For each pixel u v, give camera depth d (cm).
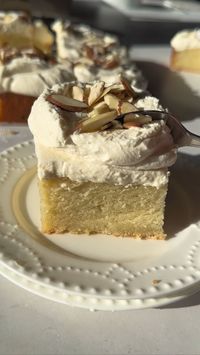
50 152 17
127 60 33
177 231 18
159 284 15
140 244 18
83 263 16
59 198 17
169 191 20
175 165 22
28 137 27
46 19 46
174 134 19
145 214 18
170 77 37
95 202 18
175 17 50
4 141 26
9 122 28
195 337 15
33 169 21
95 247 17
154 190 18
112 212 18
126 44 44
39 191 18
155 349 14
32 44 34
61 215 18
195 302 16
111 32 46
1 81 27
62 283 15
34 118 18
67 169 17
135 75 31
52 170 17
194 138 19
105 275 15
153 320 15
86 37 35
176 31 48
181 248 17
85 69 29
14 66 28
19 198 19
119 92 20
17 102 28
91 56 32
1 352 14
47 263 16
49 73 28
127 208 18
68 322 15
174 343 14
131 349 14
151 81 36
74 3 52
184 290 15
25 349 14
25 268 15
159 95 34
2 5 46
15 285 16
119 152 17
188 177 22
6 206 18
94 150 17
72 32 35
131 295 14
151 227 18
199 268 16
